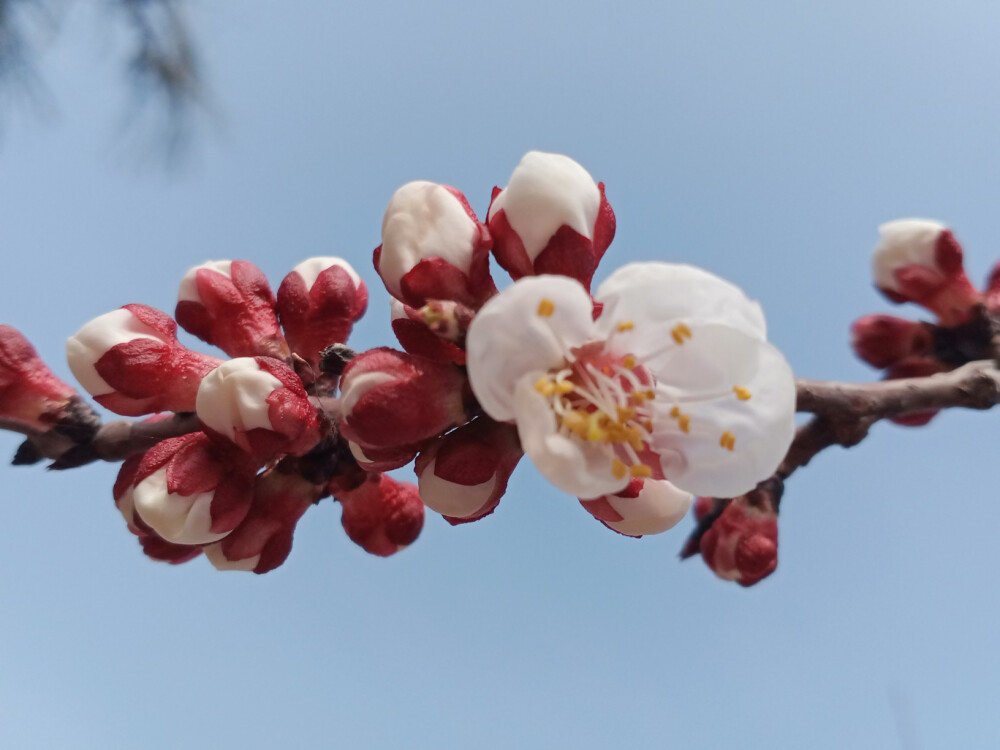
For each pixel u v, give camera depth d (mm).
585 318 83
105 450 104
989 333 125
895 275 131
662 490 96
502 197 96
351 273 120
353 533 117
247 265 114
